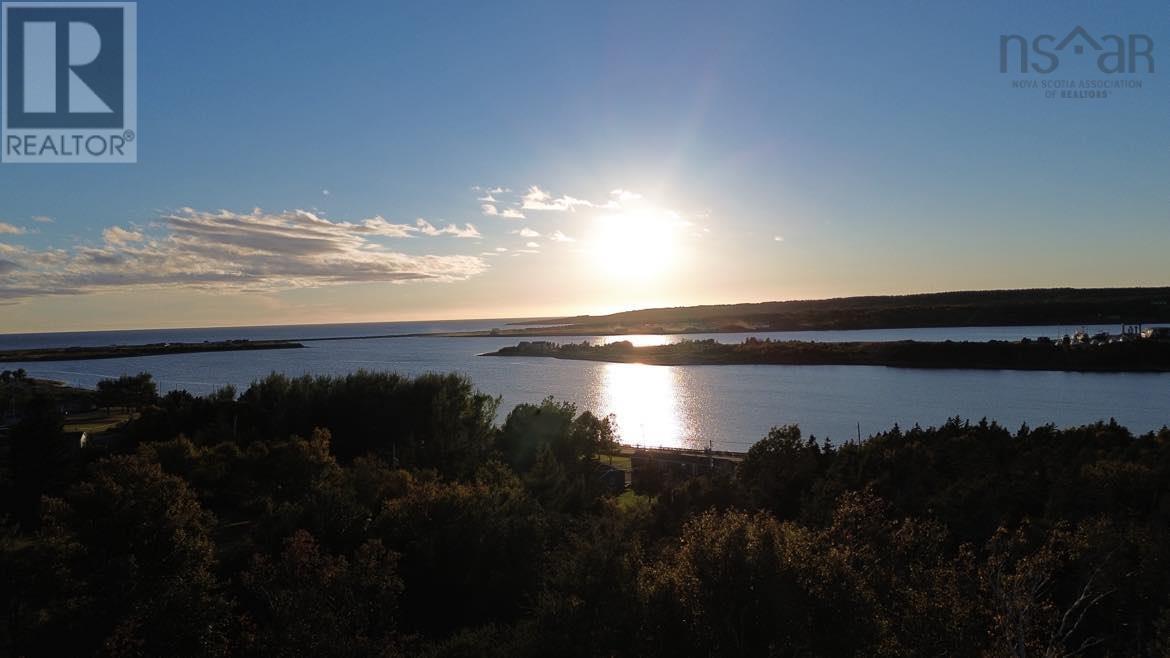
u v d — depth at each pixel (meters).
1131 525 36.16
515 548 45.03
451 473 73.06
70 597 35.19
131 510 37.28
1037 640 23.41
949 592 25.80
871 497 34.78
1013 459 60.88
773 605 25.77
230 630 36.69
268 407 93.12
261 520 47.81
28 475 60.56
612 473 84.19
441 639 39.28
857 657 24.89
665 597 27.28
